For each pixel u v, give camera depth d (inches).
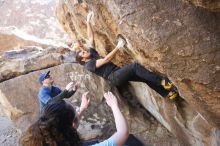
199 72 118.0
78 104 278.5
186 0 98.9
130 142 126.6
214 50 113.1
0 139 379.9
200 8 111.3
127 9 121.3
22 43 438.6
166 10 116.6
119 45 152.6
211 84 118.7
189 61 117.0
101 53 198.1
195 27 113.4
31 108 283.7
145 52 127.0
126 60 182.7
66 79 289.6
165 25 116.0
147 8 118.6
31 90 287.3
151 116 269.7
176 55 117.0
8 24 591.5
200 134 186.2
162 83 169.0
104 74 185.8
